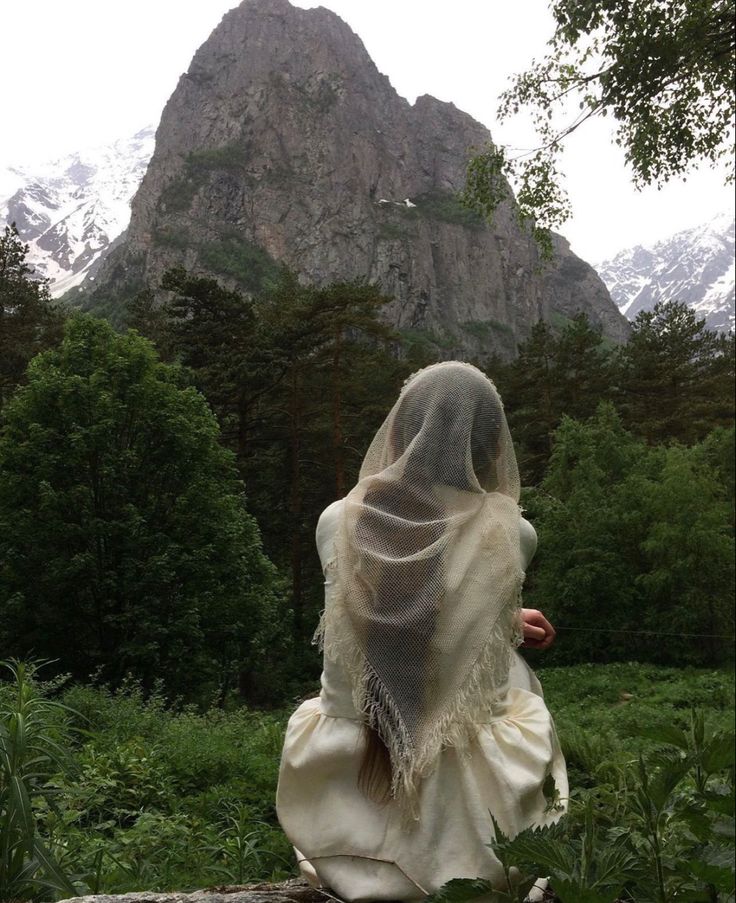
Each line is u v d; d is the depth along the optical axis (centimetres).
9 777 287
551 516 3753
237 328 4222
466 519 194
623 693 2627
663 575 3422
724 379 5778
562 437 4075
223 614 2780
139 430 2795
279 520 4312
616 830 172
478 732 183
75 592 2694
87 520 2608
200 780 809
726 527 3556
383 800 186
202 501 2781
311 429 4316
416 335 18750
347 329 4134
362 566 189
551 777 186
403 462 199
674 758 156
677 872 153
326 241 19700
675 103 1351
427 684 183
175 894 209
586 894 144
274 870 484
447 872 178
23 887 269
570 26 1306
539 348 5594
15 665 328
